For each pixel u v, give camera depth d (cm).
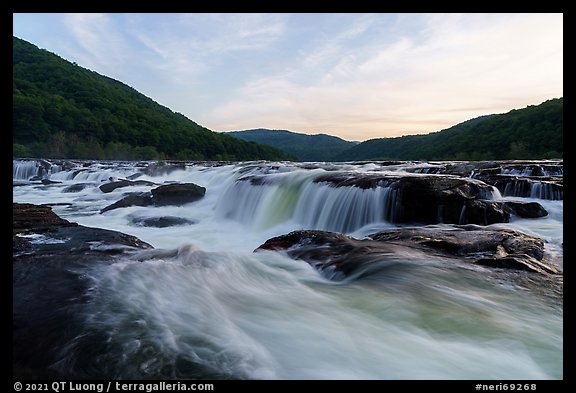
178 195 1856
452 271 594
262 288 566
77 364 341
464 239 745
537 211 1120
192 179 2864
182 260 632
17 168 3872
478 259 644
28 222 865
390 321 461
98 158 7662
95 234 805
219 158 10700
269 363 371
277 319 465
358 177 1306
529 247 700
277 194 1493
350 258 668
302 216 1380
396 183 1169
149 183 2642
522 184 1471
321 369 367
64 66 13400
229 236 1288
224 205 1714
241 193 1648
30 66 12244
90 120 8638
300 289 566
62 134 7469
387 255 664
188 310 464
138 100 16912
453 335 429
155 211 1683
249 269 642
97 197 2197
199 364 357
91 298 463
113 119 9725
